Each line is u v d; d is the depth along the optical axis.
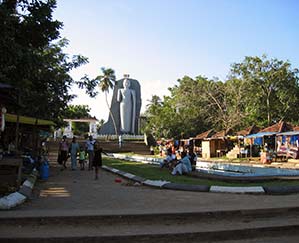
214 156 42.41
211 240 7.36
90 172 20.41
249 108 48.69
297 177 14.68
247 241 7.33
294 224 8.06
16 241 6.68
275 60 47.28
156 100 75.19
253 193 11.59
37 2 14.23
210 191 12.09
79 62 24.22
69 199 10.47
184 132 53.12
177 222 8.16
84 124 80.88
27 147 23.67
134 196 11.11
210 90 54.09
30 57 13.51
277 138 33.19
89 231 7.29
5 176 11.23
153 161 30.45
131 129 72.44
